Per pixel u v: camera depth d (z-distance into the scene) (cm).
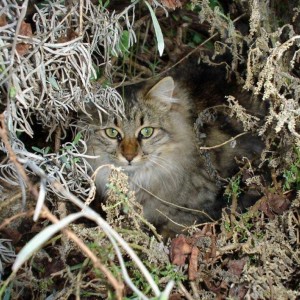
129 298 50
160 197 75
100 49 69
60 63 58
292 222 60
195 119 76
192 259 56
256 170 69
